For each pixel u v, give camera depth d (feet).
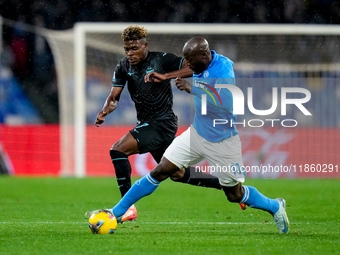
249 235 66.13
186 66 74.69
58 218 86.12
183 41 174.60
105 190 132.05
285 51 174.70
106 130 173.88
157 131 75.15
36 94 222.89
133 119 176.45
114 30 167.02
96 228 65.36
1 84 219.00
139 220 83.92
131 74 75.41
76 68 164.14
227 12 220.43
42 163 177.78
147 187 65.31
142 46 73.87
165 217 88.12
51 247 56.59
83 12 227.61
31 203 108.47
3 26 223.92
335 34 172.86
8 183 146.72
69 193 126.00
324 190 131.34
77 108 164.35
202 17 219.82
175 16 222.28
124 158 73.05
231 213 93.71
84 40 165.78
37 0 228.02
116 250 54.80
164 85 75.41
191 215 91.04
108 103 76.84
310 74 174.81
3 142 176.45
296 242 60.18
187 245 57.93
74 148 177.99
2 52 222.69
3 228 73.15
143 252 53.78
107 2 226.99
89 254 52.75
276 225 72.13
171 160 64.39
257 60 176.55
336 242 60.39
